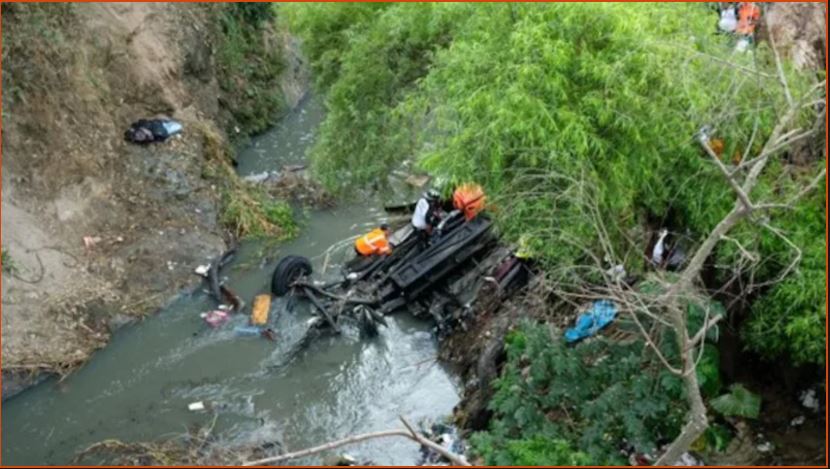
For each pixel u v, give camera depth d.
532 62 8.17
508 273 11.61
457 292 12.07
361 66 11.58
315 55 13.09
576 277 8.48
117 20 15.77
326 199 15.65
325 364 11.46
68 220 13.17
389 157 12.01
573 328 9.71
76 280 12.51
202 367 11.45
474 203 12.06
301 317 12.26
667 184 8.95
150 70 16.02
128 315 12.36
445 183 9.30
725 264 8.52
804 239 8.16
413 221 12.64
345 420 10.46
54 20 14.18
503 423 8.55
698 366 8.27
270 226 14.77
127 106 15.52
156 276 13.10
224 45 18.70
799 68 9.30
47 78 13.66
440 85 9.40
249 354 11.67
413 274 12.04
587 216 7.91
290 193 15.97
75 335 11.75
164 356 11.65
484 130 8.16
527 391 8.64
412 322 12.22
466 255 12.12
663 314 7.99
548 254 8.80
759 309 8.59
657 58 8.17
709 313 7.70
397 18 10.99
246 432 10.23
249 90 19.17
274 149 18.58
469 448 8.98
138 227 13.82
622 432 8.37
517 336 9.34
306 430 10.30
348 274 12.68
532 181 8.39
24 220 12.59
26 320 11.59
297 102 20.92
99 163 14.14
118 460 9.64
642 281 8.98
